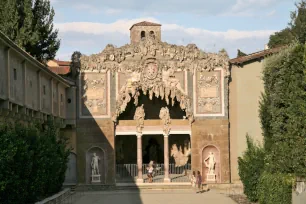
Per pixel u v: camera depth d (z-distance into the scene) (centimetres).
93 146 6875
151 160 7794
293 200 4112
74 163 6900
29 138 4212
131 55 6944
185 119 7056
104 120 6900
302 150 3969
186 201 5444
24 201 3872
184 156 7775
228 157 6900
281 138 4347
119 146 7612
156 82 6919
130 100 7056
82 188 6731
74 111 6862
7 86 3975
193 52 6956
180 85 6950
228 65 6925
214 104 6950
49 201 4388
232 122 6969
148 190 6669
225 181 6875
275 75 4606
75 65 6875
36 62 4800
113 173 6862
